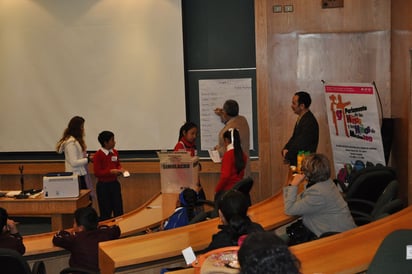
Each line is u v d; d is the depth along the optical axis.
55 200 5.83
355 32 7.14
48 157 7.54
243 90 7.24
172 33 7.21
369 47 7.14
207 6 7.21
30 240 4.49
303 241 4.16
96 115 7.45
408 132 6.29
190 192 4.64
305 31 7.17
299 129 6.22
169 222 4.51
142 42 7.27
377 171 4.80
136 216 4.97
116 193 6.43
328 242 3.26
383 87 7.17
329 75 7.21
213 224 4.05
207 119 7.33
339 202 4.08
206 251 3.20
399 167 6.86
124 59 7.33
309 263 2.97
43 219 7.56
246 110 7.26
